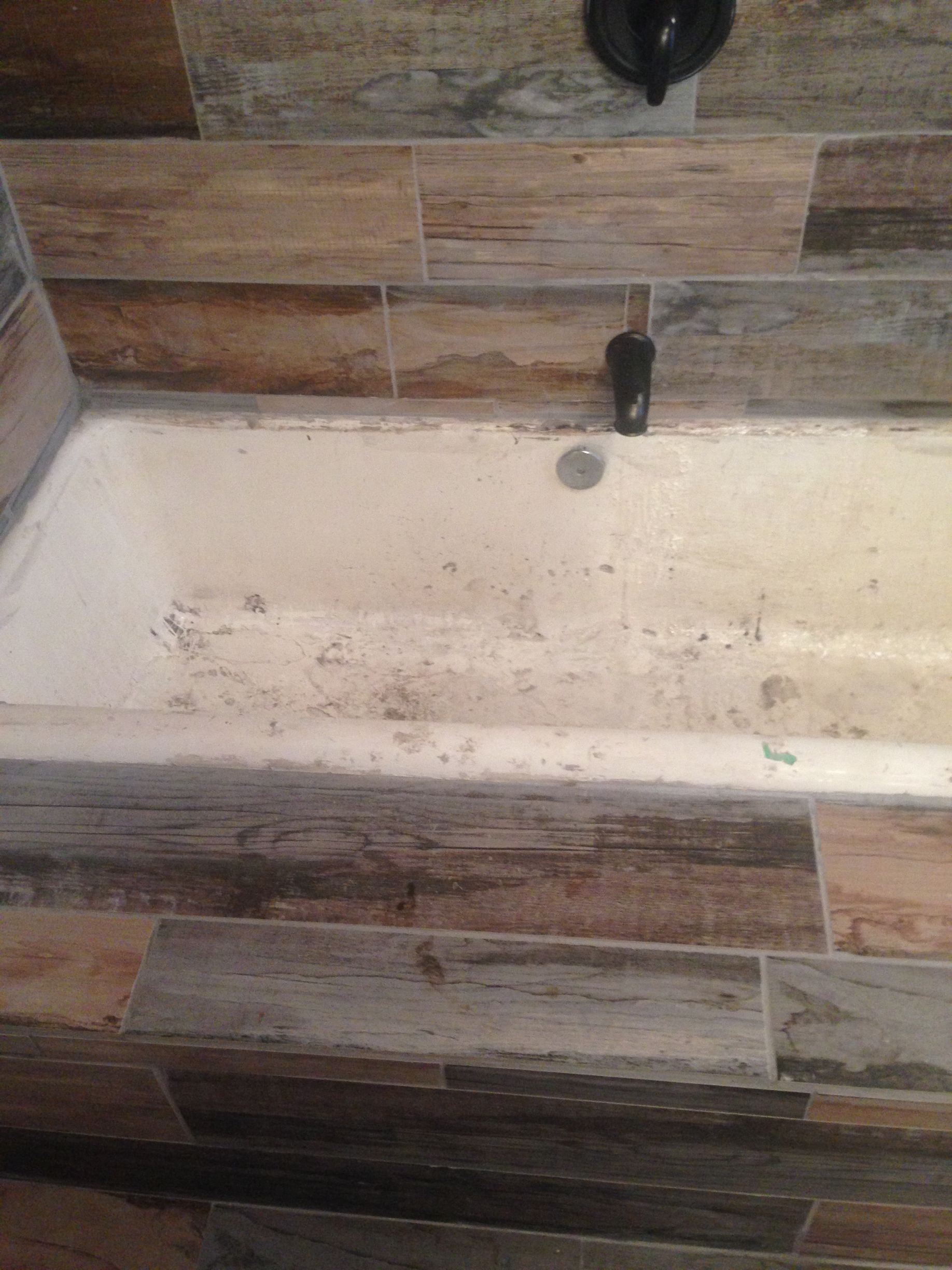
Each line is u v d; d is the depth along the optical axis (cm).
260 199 137
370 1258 130
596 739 111
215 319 150
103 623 163
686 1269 128
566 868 104
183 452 163
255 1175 127
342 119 129
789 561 167
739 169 128
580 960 100
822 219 132
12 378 142
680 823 106
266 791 111
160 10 122
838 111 123
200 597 183
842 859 104
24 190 139
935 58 118
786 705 171
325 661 180
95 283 148
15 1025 101
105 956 103
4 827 110
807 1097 97
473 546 172
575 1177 117
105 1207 136
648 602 176
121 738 115
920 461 151
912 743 109
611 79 123
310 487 166
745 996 98
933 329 140
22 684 137
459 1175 120
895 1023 96
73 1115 118
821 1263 128
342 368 154
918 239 132
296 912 104
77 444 156
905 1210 114
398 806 109
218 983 101
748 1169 110
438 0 119
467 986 100
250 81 127
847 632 175
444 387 155
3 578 138
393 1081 103
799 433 151
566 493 162
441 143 130
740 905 102
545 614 180
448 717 173
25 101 131
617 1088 100
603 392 153
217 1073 106
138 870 107
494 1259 130
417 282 143
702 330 144
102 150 134
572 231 136
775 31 117
